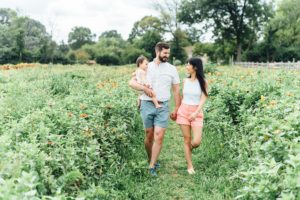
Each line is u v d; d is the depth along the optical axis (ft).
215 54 212.84
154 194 18.95
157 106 21.52
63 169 14.92
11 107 24.06
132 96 33.68
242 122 24.84
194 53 219.41
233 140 23.86
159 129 21.72
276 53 190.08
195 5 199.21
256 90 27.53
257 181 14.51
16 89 34.14
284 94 24.73
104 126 22.70
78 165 16.56
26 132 17.13
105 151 20.83
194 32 215.72
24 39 204.03
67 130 18.98
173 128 34.35
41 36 210.79
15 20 223.30
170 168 23.03
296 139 15.37
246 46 211.00
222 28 200.95
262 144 17.76
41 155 13.92
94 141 18.74
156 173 22.00
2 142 14.38
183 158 25.02
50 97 30.76
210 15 200.03
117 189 18.30
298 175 12.52
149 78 21.70
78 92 32.24
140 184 19.75
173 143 29.01
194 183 20.45
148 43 232.94
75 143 17.46
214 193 18.42
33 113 19.54
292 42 201.46
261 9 190.90
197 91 21.79
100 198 15.93
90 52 245.04
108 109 25.14
